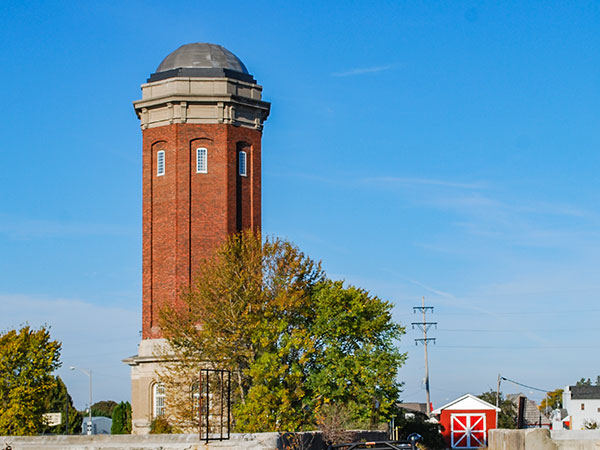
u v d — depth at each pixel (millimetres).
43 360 59812
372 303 50500
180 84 61125
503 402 100375
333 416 37156
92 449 27203
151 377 58750
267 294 50594
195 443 26750
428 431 69250
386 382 48188
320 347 49938
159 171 61469
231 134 61219
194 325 51906
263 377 46125
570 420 116000
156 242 60812
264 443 27016
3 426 57906
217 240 60000
